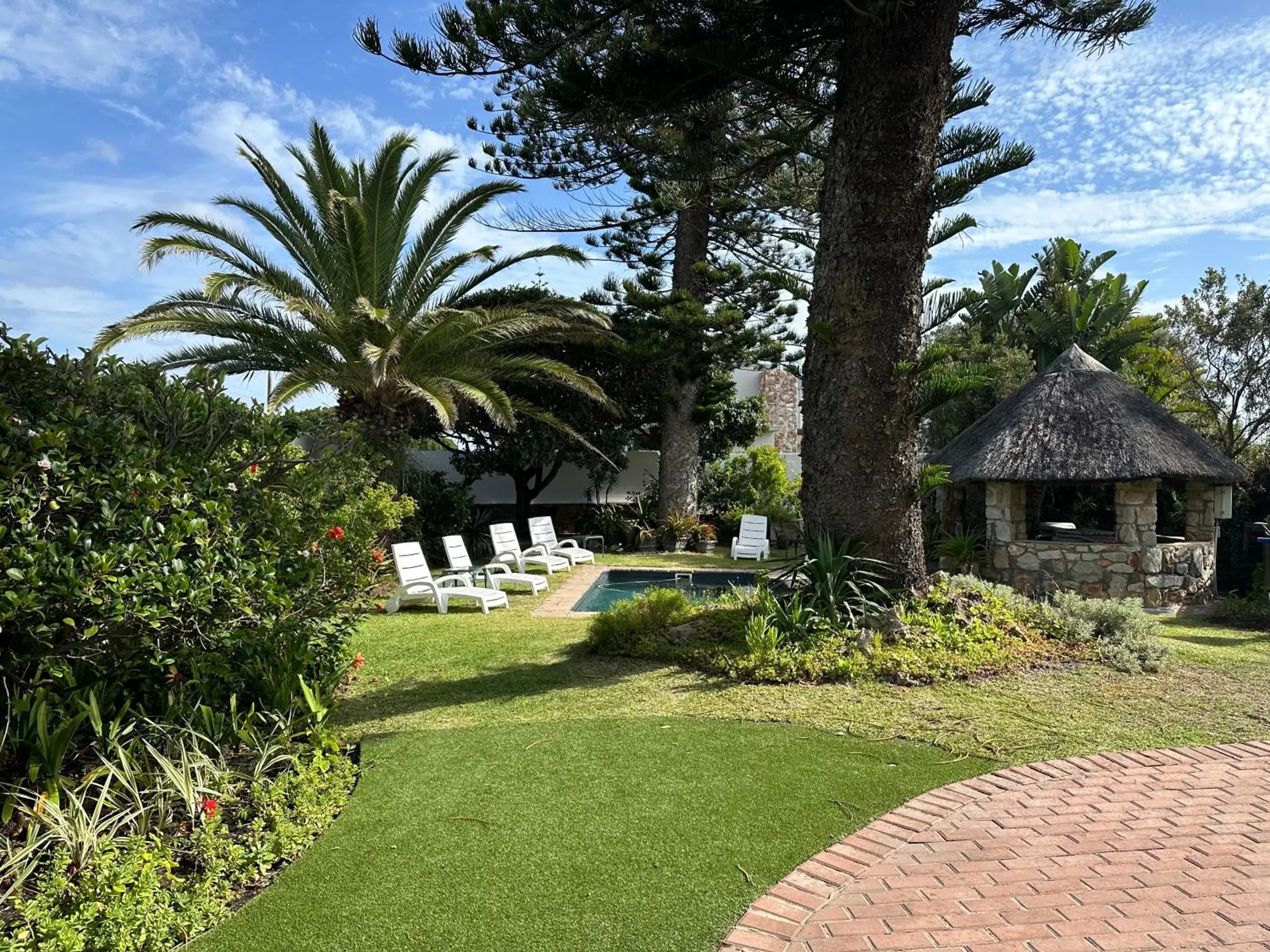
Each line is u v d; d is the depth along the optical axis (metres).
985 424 13.17
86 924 2.59
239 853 3.20
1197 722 5.20
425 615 9.66
